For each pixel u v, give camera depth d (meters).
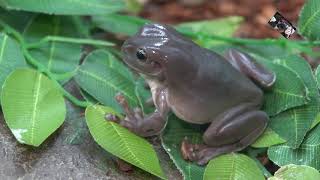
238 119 0.66
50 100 0.67
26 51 0.71
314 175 0.65
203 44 0.77
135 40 0.66
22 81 0.67
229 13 0.86
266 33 0.83
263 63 0.70
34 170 0.65
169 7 0.86
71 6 0.72
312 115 0.68
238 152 0.68
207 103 0.66
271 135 0.68
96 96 0.69
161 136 0.68
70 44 0.73
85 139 0.67
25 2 0.72
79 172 0.66
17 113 0.66
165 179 0.65
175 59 0.65
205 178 0.66
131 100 0.69
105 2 0.73
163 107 0.67
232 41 0.76
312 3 0.71
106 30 0.77
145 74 0.66
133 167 0.66
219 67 0.66
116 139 0.65
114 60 0.71
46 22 0.74
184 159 0.67
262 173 0.66
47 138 0.67
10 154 0.66
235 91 0.66
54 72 0.71
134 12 0.86
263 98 0.68
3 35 0.70
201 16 0.86
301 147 0.67
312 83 0.69
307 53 0.75
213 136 0.66
